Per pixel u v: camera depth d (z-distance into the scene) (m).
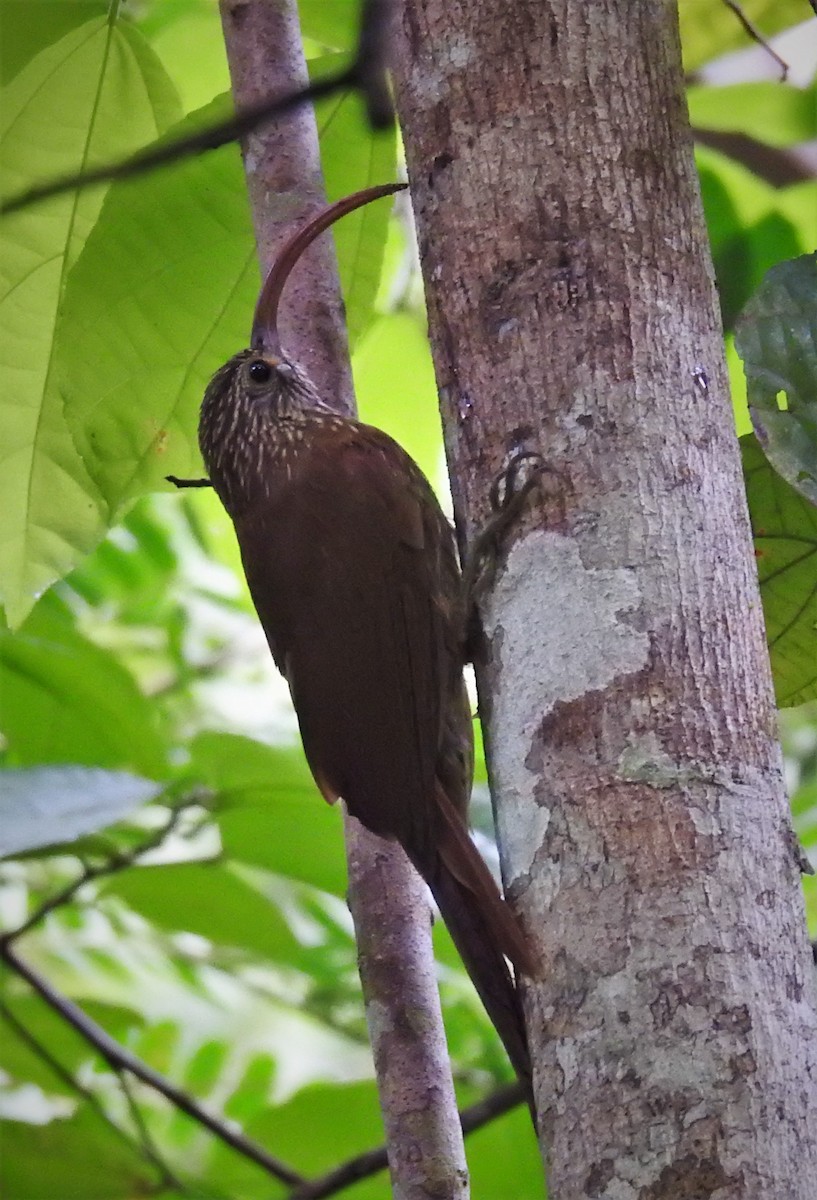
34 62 7.15
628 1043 4.09
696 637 4.54
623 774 4.39
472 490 5.05
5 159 7.41
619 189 5.04
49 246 7.62
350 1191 7.95
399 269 9.79
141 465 7.61
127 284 7.29
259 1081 9.59
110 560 11.05
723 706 4.47
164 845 8.05
